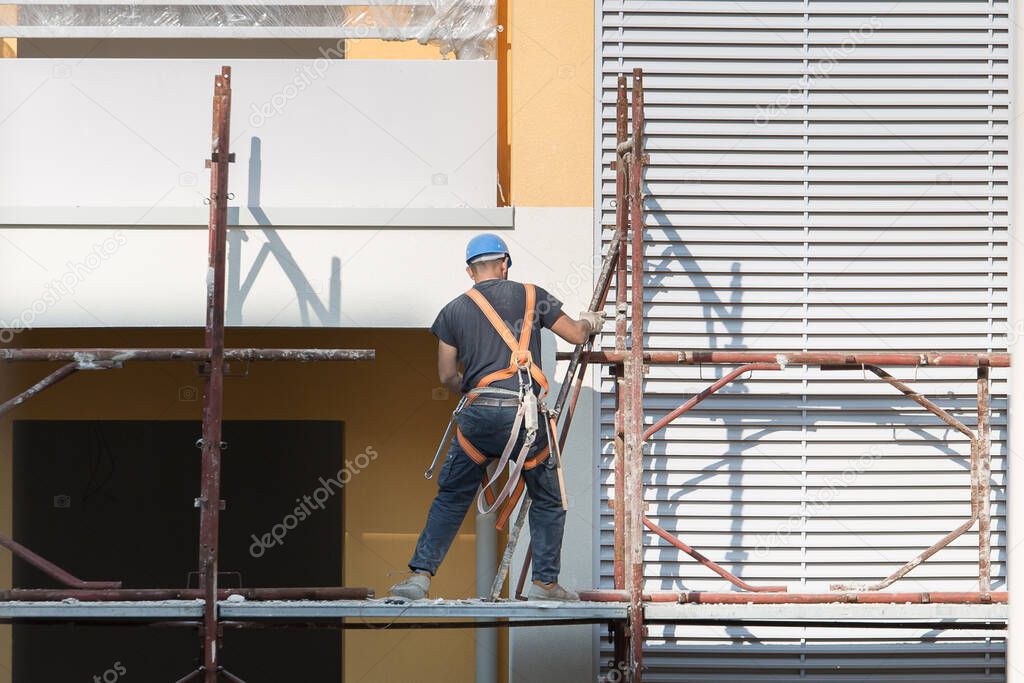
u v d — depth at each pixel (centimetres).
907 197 2436
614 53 2422
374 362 2864
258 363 2856
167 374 2858
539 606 1950
